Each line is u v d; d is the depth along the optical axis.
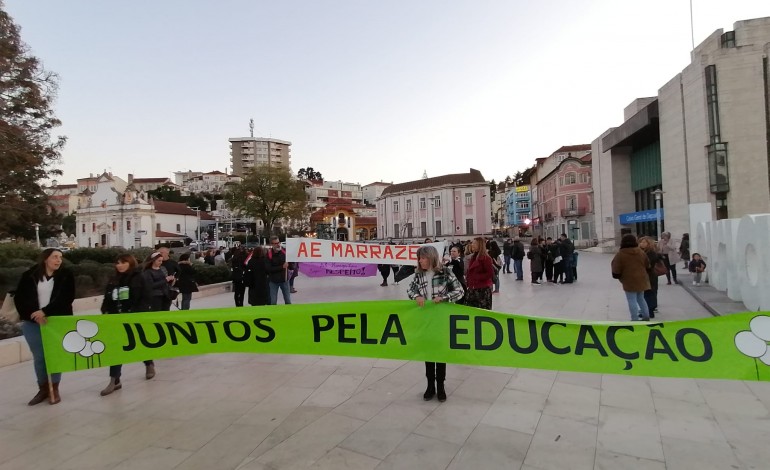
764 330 3.53
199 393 5.01
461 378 5.26
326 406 4.49
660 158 31.22
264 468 3.29
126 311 5.46
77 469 3.36
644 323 3.80
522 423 3.96
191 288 9.46
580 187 52.72
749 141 22.45
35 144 24.08
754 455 3.28
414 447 3.55
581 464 3.22
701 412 4.09
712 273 12.21
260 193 55.34
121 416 4.39
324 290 14.83
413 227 69.88
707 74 23.22
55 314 4.67
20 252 19.02
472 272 6.37
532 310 9.62
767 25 23.31
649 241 8.66
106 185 76.94
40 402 4.79
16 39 23.70
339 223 76.31
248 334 4.43
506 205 108.88
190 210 87.31
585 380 5.09
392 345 4.29
